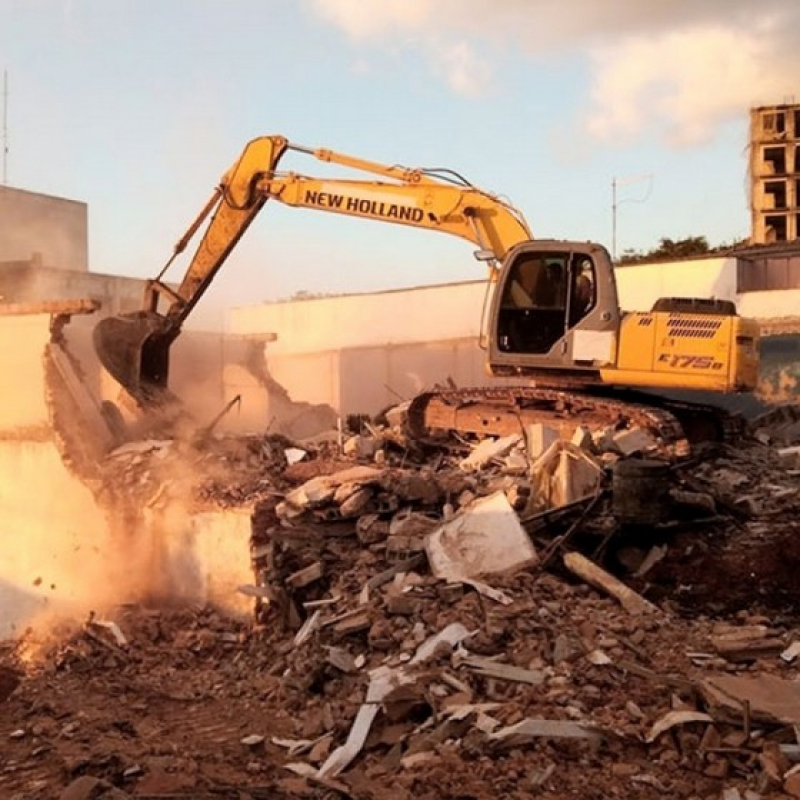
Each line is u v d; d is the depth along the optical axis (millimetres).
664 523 9742
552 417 13594
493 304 13828
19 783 6508
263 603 10352
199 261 15578
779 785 5453
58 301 13641
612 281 13195
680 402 14211
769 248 30297
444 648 7480
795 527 10211
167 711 8328
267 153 15367
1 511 14250
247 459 13844
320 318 34531
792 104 54969
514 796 5520
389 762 6305
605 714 6383
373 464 13664
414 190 14992
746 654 7344
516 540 9172
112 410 14469
